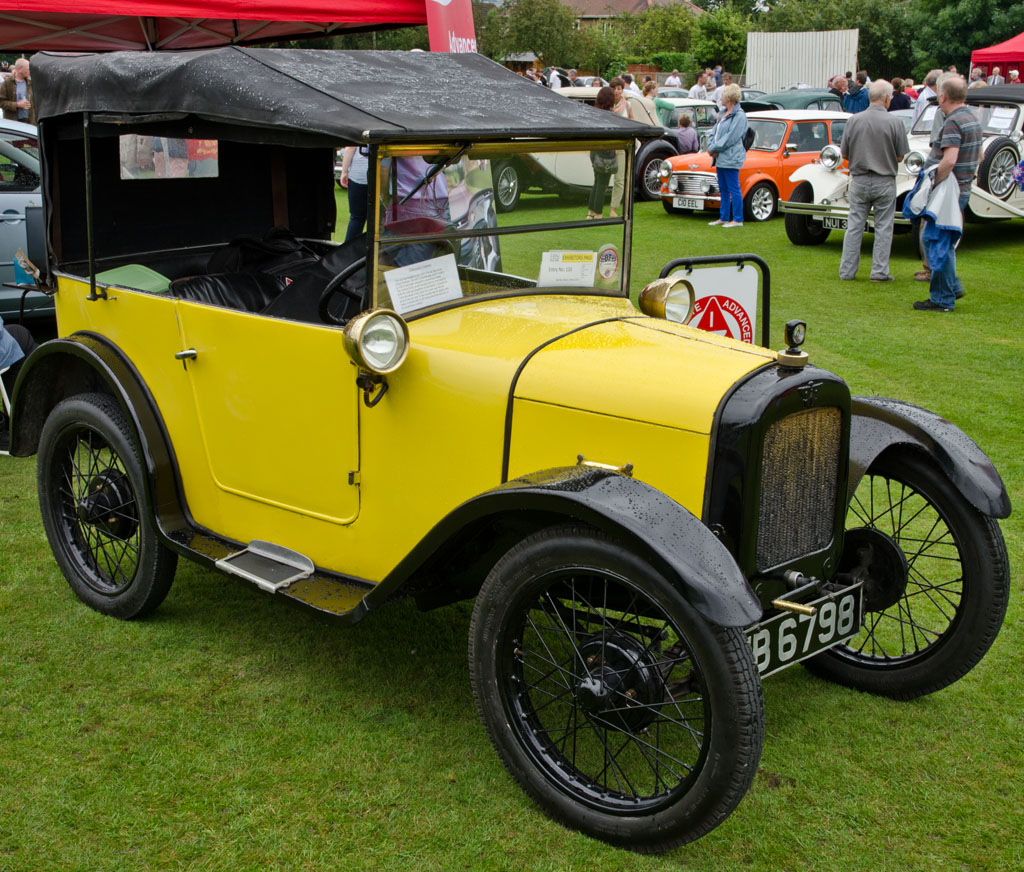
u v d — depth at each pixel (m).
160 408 3.27
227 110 2.70
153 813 2.43
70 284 3.53
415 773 2.60
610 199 3.18
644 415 2.36
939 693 3.02
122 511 3.44
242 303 3.69
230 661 3.15
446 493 2.66
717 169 12.23
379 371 2.54
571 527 2.25
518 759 2.43
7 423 5.10
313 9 6.52
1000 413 5.43
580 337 2.65
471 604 3.59
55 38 6.91
